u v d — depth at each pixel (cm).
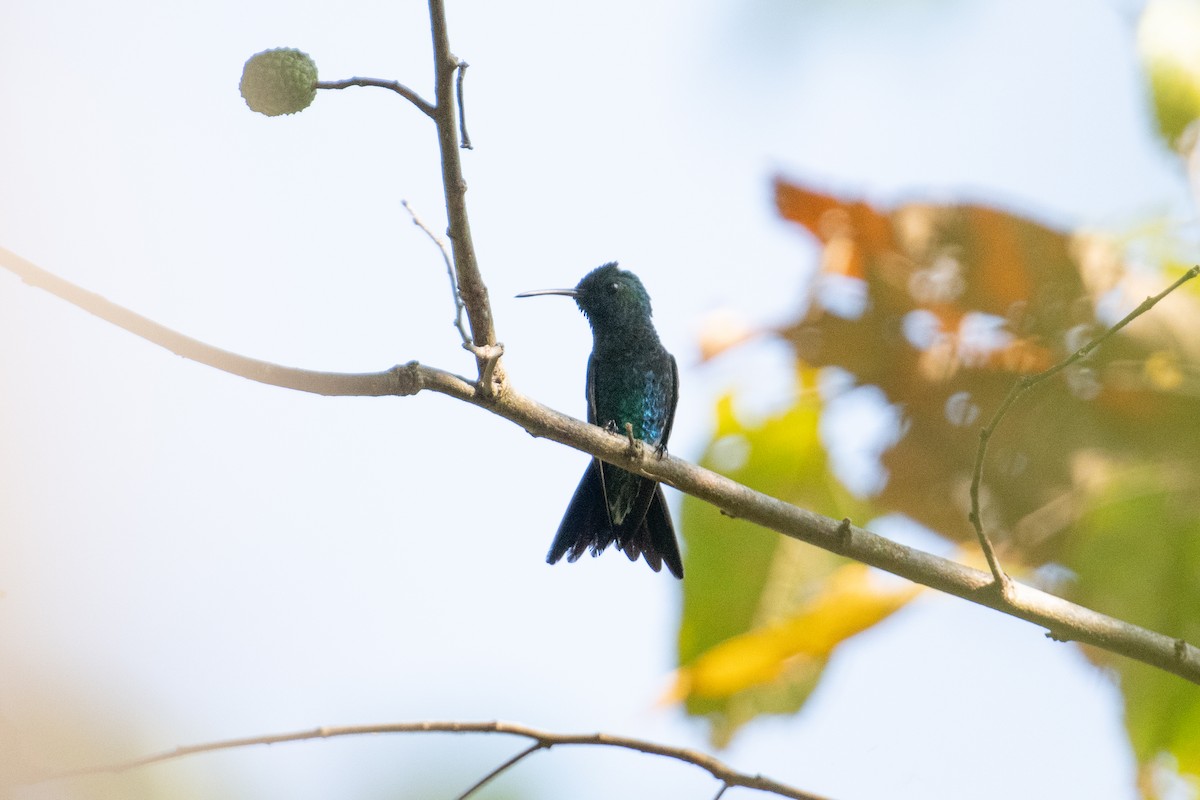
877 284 1076
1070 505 1014
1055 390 1042
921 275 1069
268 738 719
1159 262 1055
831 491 1102
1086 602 971
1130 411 1013
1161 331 1016
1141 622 952
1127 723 960
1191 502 966
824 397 1109
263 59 685
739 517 909
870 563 888
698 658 1086
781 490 1110
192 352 725
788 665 1025
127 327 706
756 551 1091
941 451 1066
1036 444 1034
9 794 654
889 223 1068
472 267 757
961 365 1072
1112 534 976
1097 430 1021
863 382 1100
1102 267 1039
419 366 768
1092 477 1008
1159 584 956
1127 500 979
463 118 720
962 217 1056
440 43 697
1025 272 1047
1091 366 1029
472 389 795
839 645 1005
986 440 802
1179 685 946
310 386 751
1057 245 1041
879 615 992
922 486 1070
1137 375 1015
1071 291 1043
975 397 1066
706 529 1105
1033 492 1030
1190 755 939
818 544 894
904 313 1076
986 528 1045
